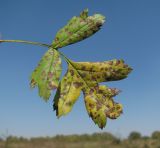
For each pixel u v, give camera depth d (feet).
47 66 0.36
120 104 0.36
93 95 0.37
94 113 0.36
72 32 0.37
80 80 0.37
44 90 0.35
